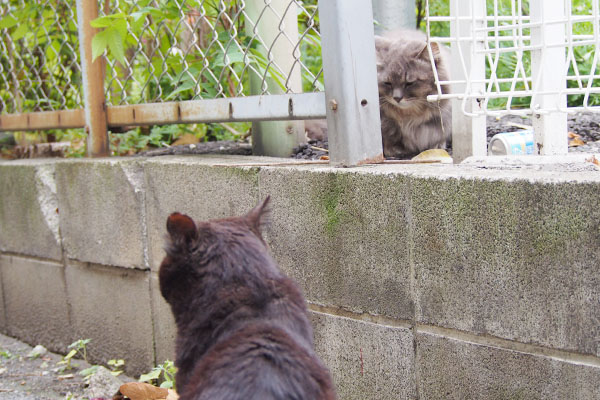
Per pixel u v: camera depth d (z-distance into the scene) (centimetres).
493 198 173
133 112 239
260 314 162
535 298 171
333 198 192
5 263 263
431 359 183
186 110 227
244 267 164
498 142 213
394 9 279
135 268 228
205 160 219
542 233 169
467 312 178
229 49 225
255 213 172
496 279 175
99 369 228
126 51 258
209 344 162
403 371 187
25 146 288
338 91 197
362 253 190
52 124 257
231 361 155
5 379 235
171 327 222
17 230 256
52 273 249
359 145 197
